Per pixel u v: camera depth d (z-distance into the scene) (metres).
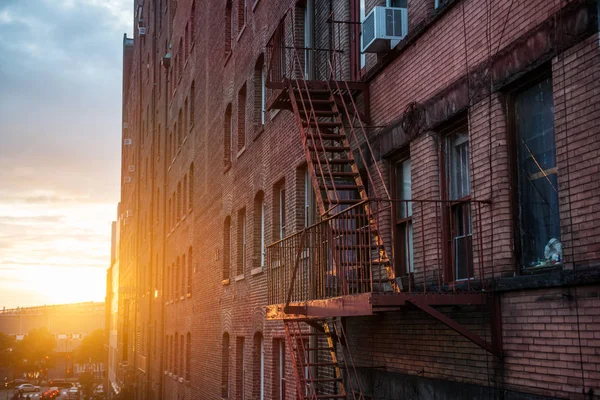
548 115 8.25
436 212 9.55
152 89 48.53
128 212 65.12
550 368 7.65
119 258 82.06
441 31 10.32
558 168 7.65
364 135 11.77
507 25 8.73
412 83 11.19
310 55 15.74
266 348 18.38
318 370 14.90
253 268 20.00
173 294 36.22
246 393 20.42
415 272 10.86
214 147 26.20
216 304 24.89
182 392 31.53
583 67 7.36
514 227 8.64
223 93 24.88
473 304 8.74
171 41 40.22
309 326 15.27
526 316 8.09
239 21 22.91
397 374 11.14
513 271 8.55
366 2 13.12
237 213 22.34
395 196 11.96
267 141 19.08
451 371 9.61
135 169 63.94
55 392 126.81
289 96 13.62
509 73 8.61
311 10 16.14
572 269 7.35
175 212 37.12
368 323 12.34
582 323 7.23
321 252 11.25
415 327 10.66
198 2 31.17
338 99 13.24
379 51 11.92
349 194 13.22
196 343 28.62
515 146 8.77
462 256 9.95
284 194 18.34
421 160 10.76
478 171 9.20
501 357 8.48
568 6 7.57
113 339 89.44
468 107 9.49
